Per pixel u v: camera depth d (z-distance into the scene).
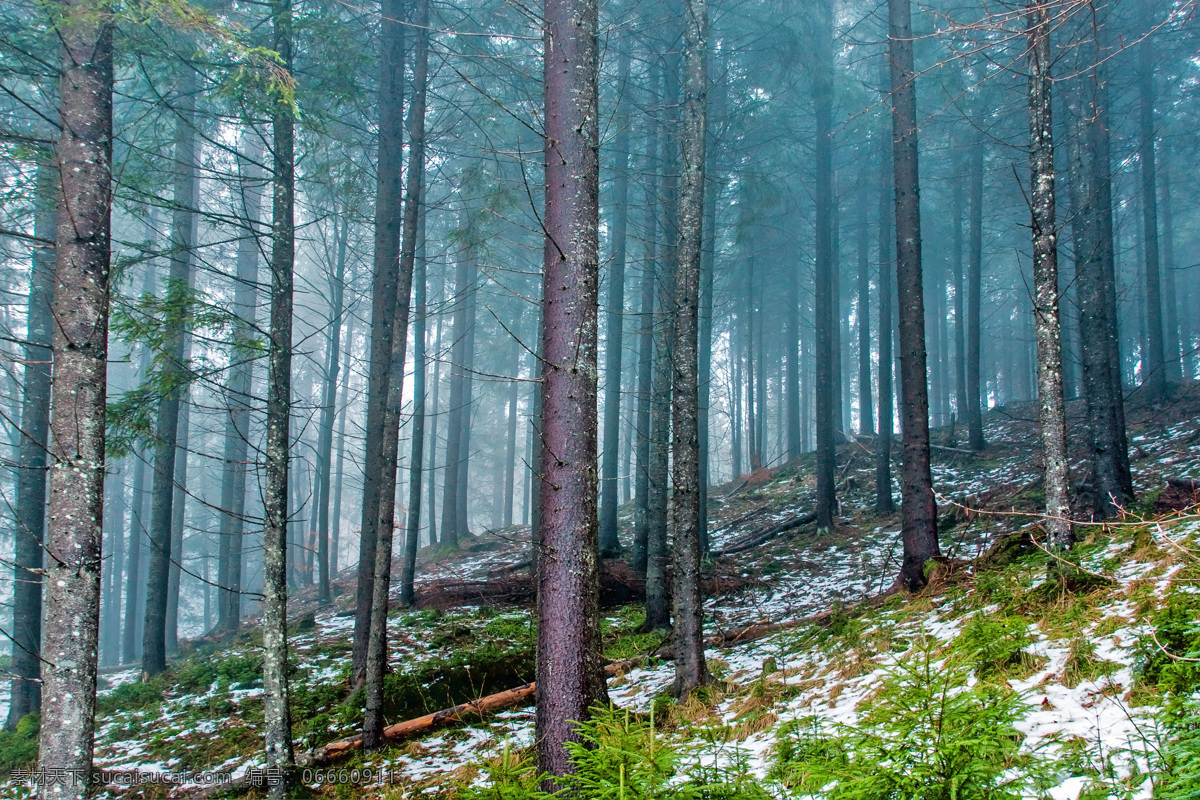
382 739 8.55
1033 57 8.15
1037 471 17.39
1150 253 21.11
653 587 12.74
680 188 8.62
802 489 23.77
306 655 13.69
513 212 13.91
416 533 17.70
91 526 5.76
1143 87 20.98
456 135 12.29
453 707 9.30
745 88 17.39
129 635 25.00
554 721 5.06
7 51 7.23
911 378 10.59
